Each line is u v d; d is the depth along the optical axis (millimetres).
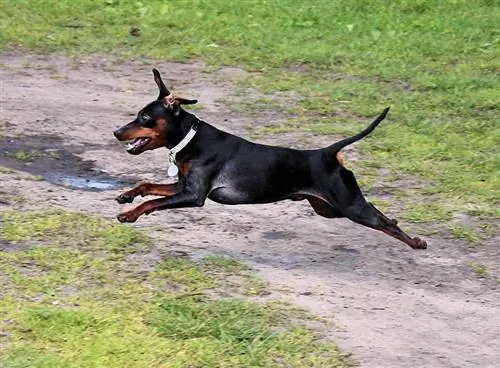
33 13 22438
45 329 8758
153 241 11156
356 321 9484
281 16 22609
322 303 9828
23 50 20141
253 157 10422
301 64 19781
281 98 17609
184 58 20031
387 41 21016
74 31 21484
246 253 11141
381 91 18062
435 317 9766
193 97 17516
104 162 14195
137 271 10242
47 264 10250
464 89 18156
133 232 11281
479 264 11211
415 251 11492
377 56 20188
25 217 11555
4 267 10094
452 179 13867
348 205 10508
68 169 13844
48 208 11992
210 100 17375
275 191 10469
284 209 12641
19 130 15422
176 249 11000
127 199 10352
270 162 10406
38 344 8539
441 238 11891
